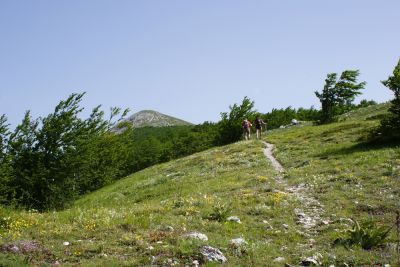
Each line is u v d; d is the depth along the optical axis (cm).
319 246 1436
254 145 4938
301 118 9275
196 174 3831
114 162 5241
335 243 1457
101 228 1549
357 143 3675
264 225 1698
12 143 2600
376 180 2317
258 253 1324
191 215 1838
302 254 1330
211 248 1280
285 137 5216
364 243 1426
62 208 2875
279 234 1581
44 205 2762
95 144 3152
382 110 6081
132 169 9688
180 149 8875
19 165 2673
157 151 9794
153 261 1200
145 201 3094
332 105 6300
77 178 3019
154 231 1508
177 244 1333
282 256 1319
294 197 2156
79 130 2900
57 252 1283
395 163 2662
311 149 3912
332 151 3553
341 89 6209
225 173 3531
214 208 1862
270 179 2828
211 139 8544
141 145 9988
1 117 2539
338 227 1630
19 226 1580
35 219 1717
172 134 12288
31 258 1218
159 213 1892
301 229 1659
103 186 5003
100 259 1219
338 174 2616
